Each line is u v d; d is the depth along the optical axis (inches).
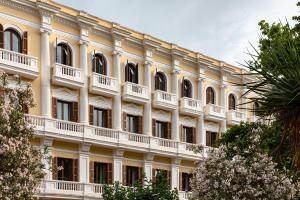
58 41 1571.1
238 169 909.8
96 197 1563.7
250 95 2107.5
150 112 1812.3
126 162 1721.2
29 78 1478.8
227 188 916.6
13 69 1416.1
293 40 508.4
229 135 1211.2
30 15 1515.7
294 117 479.8
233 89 2118.6
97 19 1679.4
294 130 483.5
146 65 1813.5
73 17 1603.1
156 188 963.3
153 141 1782.7
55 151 1529.3
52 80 1534.2
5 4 1460.4
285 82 470.3
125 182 1701.5
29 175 781.9
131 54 1780.3
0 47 1429.6
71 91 1593.3
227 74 2096.5
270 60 488.7
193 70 1991.9
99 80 1641.2
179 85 1929.1
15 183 757.9
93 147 1627.7
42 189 1439.5
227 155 956.6
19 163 763.4
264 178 904.3
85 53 1628.9
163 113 1871.3
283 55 481.1
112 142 1649.9
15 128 791.7
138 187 975.0
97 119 1668.3
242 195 908.0
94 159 1628.9
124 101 1737.2
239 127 1205.7
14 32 1481.3
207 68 2031.3
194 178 964.0
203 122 1995.6
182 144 1878.7
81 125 1581.0
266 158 906.7
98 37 1686.8
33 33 1517.0
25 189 768.3
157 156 1818.4
